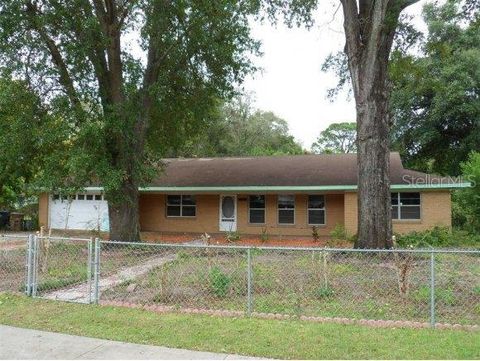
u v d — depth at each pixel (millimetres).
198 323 6266
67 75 14727
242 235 21328
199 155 38250
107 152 15234
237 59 18422
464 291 7957
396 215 19344
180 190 21469
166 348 5301
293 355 5023
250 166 23281
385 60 12938
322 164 22031
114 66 15906
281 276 9031
